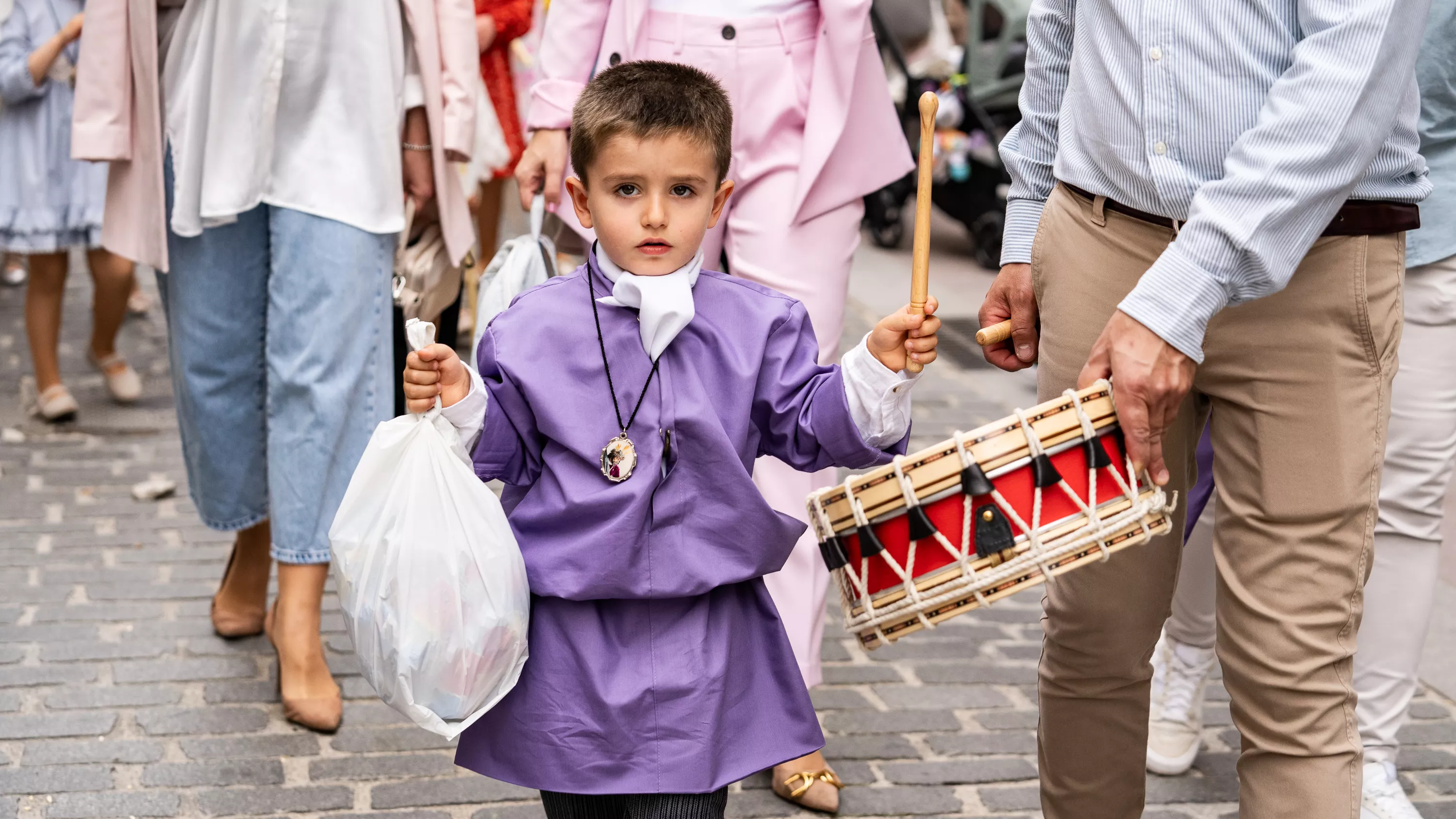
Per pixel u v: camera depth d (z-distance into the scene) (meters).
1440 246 3.00
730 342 2.24
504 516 2.20
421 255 3.69
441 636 2.16
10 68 5.49
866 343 2.15
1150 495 2.14
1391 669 3.13
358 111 3.46
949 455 2.10
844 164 3.36
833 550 2.19
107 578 4.37
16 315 7.48
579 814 2.40
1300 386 2.27
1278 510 2.30
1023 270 2.67
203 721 3.52
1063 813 2.65
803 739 2.33
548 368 2.22
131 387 6.12
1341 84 2.03
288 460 3.53
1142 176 2.30
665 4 3.32
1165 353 2.08
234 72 3.40
